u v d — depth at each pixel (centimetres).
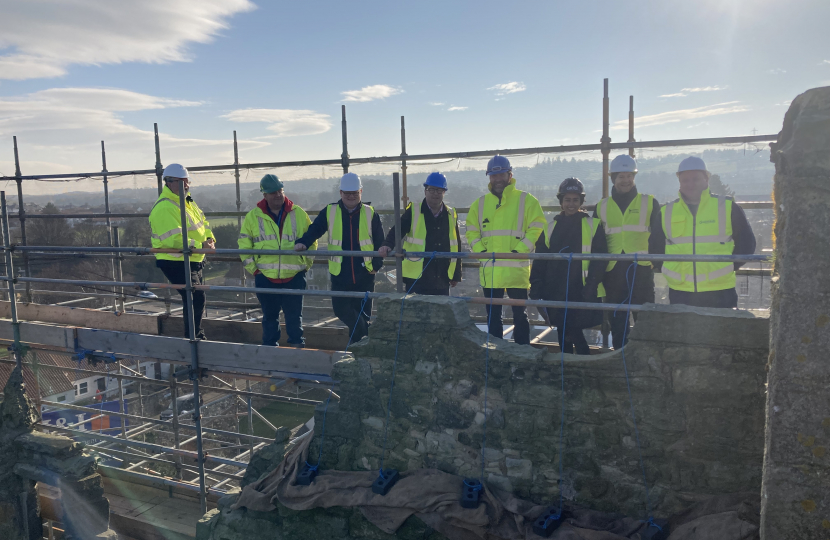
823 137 233
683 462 361
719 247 413
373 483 432
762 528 252
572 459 390
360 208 546
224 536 484
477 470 419
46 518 679
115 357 617
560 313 486
